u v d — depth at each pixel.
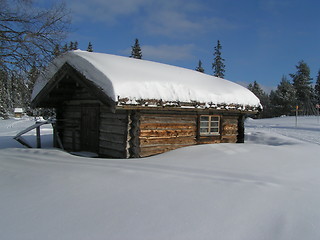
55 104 11.59
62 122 11.59
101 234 2.82
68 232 2.87
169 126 8.93
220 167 5.89
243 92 11.00
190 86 8.96
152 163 6.21
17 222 3.11
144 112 8.23
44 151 7.75
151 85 7.73
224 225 3.09
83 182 4.60
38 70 8.50
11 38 7.90
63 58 8.75
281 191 4.38
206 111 9.99
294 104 53.62
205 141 10.03
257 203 3.79
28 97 10.98
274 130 24.75
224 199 3.89
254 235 2.89
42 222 3.11
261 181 4.89
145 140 8.24
